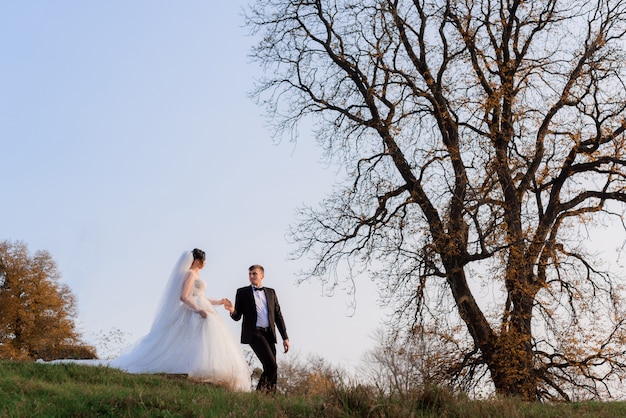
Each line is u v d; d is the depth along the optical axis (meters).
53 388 9.53
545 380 19.05
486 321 19.80
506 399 10.13
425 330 19.09
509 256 18.73
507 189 19.83
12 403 8.59
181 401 8.91
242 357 12.78
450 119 20.83
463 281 19.91
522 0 21.25
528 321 19.20
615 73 20.38
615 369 19.05
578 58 21.05
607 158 20.38
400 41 21.22
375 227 20.45
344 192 20.95
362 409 8.69
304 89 21.97
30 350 49.78
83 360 12.65
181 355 12.41
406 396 9.20
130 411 8.44
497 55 21.45
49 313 50.91
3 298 49.66
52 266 52.06
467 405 9.32
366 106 21.33
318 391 10.27
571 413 10.05
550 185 21.23
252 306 12.01
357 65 21.42
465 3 20.95
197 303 12.62
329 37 21.92
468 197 18.91
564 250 20.41
